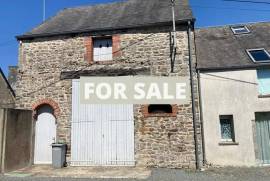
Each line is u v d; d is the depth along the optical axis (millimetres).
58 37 14219
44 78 13984
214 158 12148
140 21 13805
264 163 12094
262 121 12359
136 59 13352
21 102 13977
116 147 12930
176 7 14867
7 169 11969
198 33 15742
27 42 14508
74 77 13703
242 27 15930
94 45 14062
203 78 12727
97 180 10195
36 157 13633
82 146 13180
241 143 12086
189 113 12492
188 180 9898
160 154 12477
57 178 10609
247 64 12438
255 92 12305
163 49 13188
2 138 12008
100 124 13188
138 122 12867
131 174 11117
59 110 13562
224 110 12391
